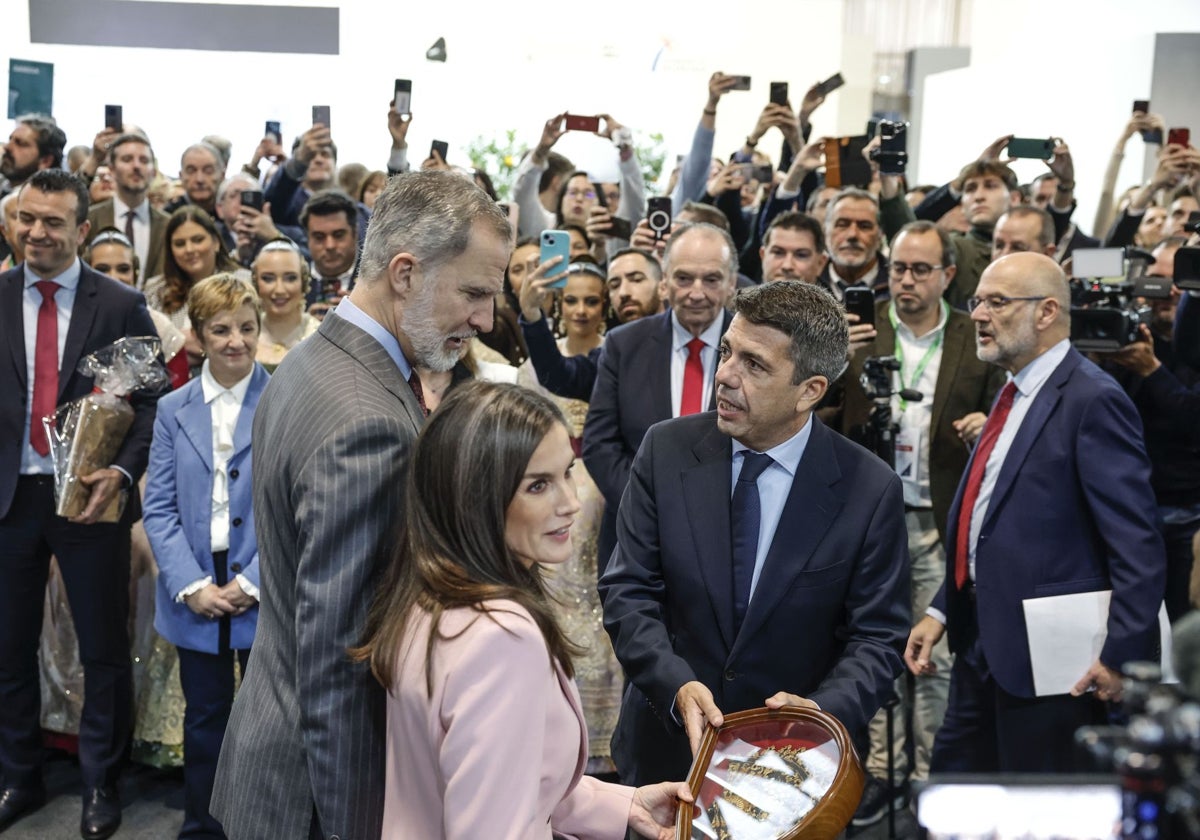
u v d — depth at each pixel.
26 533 3.03
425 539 1.31
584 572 3.32
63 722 3.47
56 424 2.95
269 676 1.50
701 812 1.50
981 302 2.43
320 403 1.44
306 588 1.37
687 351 2.97
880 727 3.25
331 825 1.37
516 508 1.31
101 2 6.79
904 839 2.82
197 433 2.93
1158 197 5.97
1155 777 0.71
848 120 9.57
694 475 1.95
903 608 1.89
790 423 1.89
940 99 10.20
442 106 7.83
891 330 3.29
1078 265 3.46
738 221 4.54
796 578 1.86
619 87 8.27
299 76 7.26
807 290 1.83
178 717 3.37
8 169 5.09
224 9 7.01
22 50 6.74
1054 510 2.31
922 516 3.18
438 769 1.27
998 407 2.50
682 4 8.45
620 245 5.13
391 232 1.49
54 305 3.05
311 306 4.12
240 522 2.89
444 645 1.24
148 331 3.15
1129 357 2.97
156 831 3.11
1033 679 2.30
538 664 1.25
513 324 4.03
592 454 2.97
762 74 9.23
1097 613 2.27
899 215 4.22
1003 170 4.55
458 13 7.73
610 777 3.37
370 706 1.39
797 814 1.45
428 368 1.57
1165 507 2.96
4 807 3.12
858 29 12.26
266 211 4.79
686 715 1.72
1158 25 8.48
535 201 5.15
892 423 2.96
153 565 3.44
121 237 3.96
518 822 1.20
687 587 1.92
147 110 7.07
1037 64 8.90
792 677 1.89
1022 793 0.77
